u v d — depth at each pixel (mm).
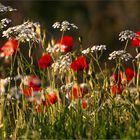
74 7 23172
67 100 6496
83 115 6191
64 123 6016
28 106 6418
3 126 6148
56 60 6449
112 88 6547
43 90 6316
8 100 6391
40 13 22703
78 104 6129
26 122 6320
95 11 22578
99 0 22828
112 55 6426
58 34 20047
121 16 22203
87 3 22750
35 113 6059
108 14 22328
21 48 14945
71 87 6582
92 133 5738
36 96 6289
